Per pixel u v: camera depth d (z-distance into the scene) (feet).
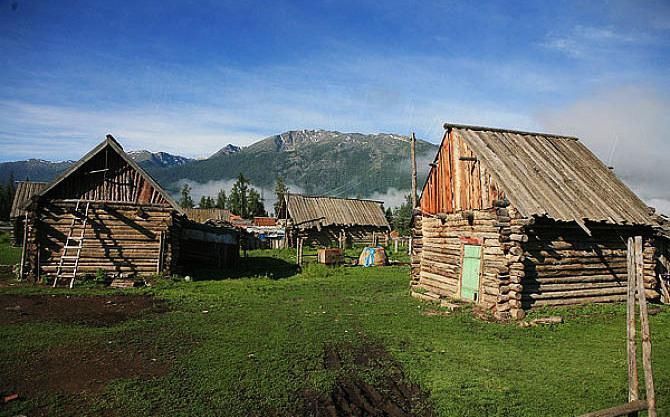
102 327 41.57
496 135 62.08
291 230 161.58
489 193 53.21
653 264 56.75
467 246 56.85
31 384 27.50
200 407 24.89
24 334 37.93
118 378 28.81
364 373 31.27
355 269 97.50
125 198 71.31
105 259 69.21
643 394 27.61
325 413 24.93
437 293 63.46
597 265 53.93
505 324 45.42
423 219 69.41
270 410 24.99
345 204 171.42
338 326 44.29
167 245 71.97
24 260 67.82
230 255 97.60
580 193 54.80
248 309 51.72
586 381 29.66
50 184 67.62
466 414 24.89
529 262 49.96
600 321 46.68
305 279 80.48
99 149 70.03
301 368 31.58
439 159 65.21
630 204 56.90
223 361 32.50
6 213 293.23
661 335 41.39
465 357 34.81
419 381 29.84
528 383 29.30
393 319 47.85
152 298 56.90
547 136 67.36
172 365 31.53
